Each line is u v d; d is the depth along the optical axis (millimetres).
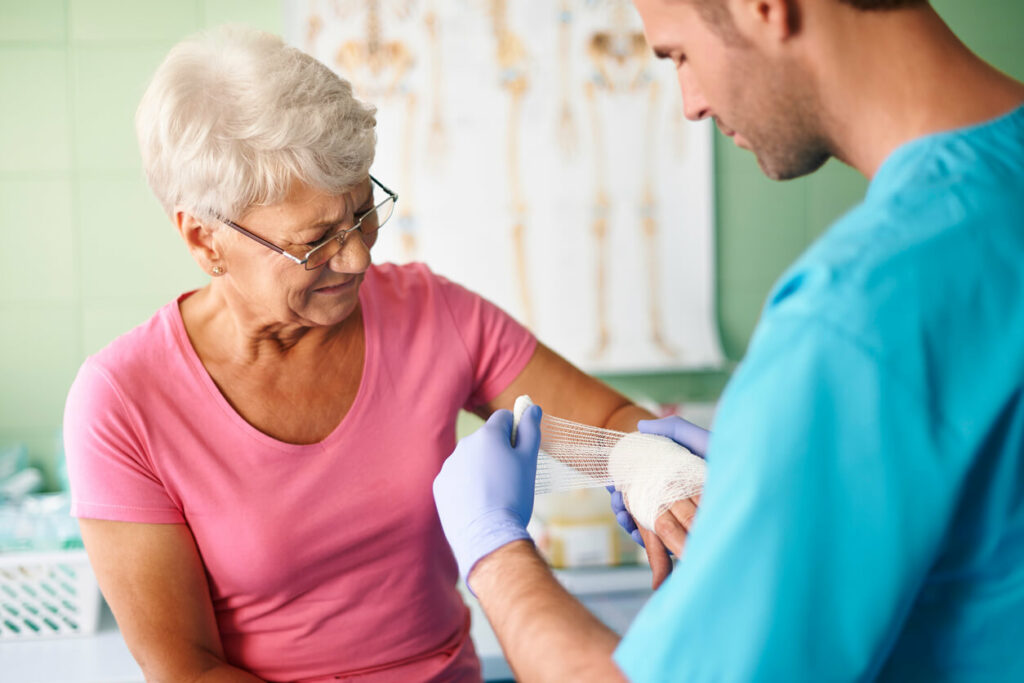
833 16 576
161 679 1052
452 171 2285
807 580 509
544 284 2338
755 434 519
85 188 2207
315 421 1102
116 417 1037
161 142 929
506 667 1767
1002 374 514
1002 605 559
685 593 529
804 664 512
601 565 2014
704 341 2395
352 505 1098
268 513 1069
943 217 539
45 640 1818
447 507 788
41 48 2168
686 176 2352
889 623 518
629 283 2361
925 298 518
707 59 609
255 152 898
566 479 1004
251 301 1006
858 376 507
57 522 1866
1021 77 2477
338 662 1140
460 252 2311
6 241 2199
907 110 584
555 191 2318
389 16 2225
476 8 2248
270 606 1108
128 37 2188
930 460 505
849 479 508
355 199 967
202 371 1068
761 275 2432
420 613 1164
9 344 2223
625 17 2293
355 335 1132
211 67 923
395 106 2252
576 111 2305
